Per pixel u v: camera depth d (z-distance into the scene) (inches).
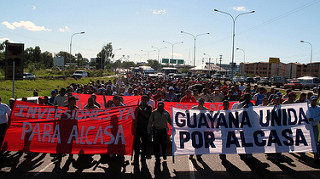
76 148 271.0
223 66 5812.0
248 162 280.4
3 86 1080.2
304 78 1797.5
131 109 274.2
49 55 4662.9
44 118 272.2
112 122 273.3
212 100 454.6
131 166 264.5
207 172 250.1
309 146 278.7
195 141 277.1
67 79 1835.6
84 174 241.0
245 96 310.3
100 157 292.7
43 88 1267.2
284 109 284.4
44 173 242.5
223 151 275.9
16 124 270.1
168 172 248.7
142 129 269.6
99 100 468.4
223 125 281.6
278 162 277.1
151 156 299.3
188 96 412.5
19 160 279.6
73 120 273.0
